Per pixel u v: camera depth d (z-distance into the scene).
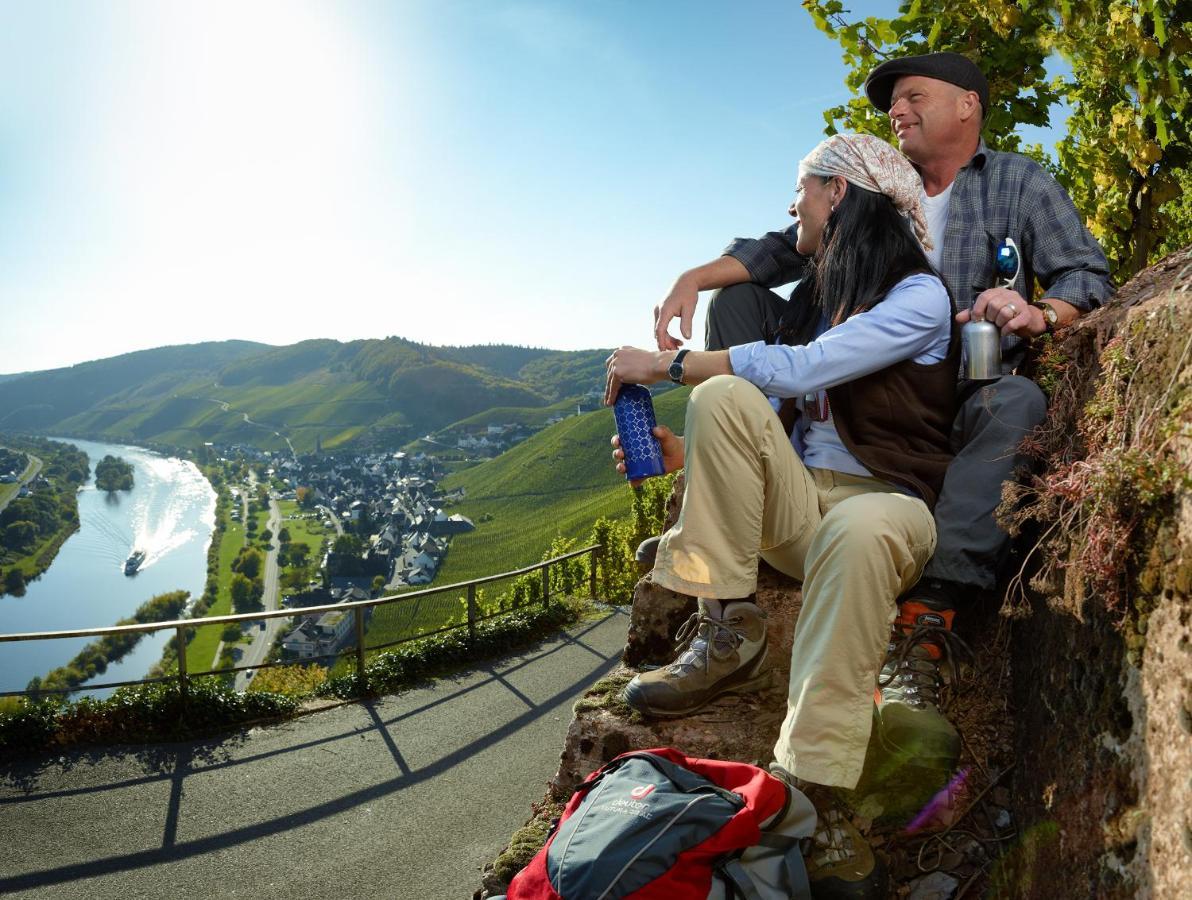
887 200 1.50
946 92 1.86
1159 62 2.89
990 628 1.58
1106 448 1.11
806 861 1.18
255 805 5.00
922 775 1.26
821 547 1.21
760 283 1.92
